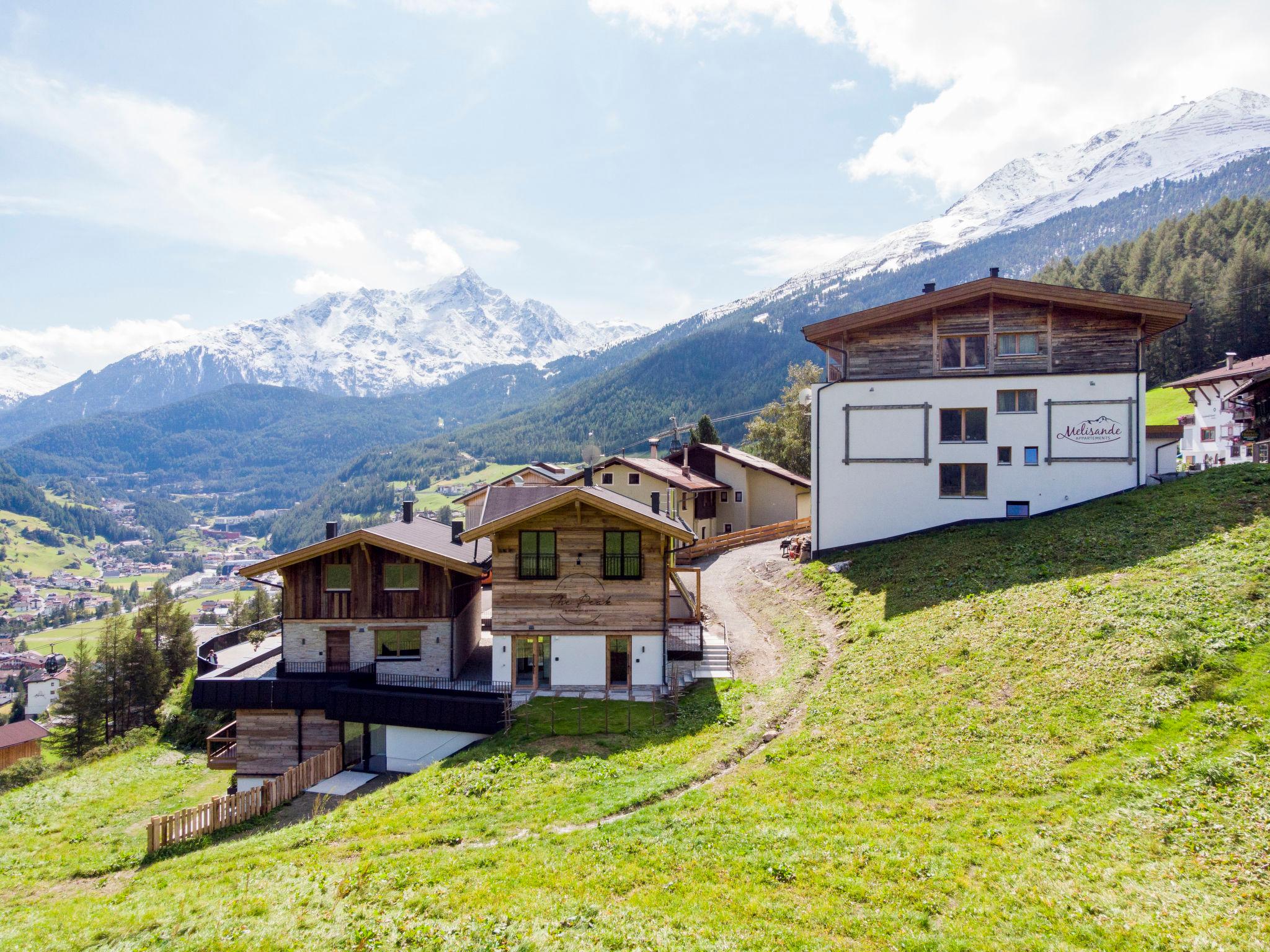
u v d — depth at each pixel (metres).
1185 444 63.56
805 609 33.03
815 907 11.13
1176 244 128.12
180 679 64.31
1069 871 11.15
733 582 43.00
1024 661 19.66
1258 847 10.70
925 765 15.73
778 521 64.06
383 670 29.45
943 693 19.27
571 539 27.62
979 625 23.11
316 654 29.80
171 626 72.19
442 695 26.38
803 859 12.59
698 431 85.50
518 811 16.84
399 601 29.47
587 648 27.45
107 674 61.12
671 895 11.94
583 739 21.69
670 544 30.00
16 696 124.06
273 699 28.59
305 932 11.95
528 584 27.64
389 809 18.11
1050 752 15.05
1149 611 19.97
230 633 40.81
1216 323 95.06
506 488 35.28
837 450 38.38
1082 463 34.97
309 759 26.88
